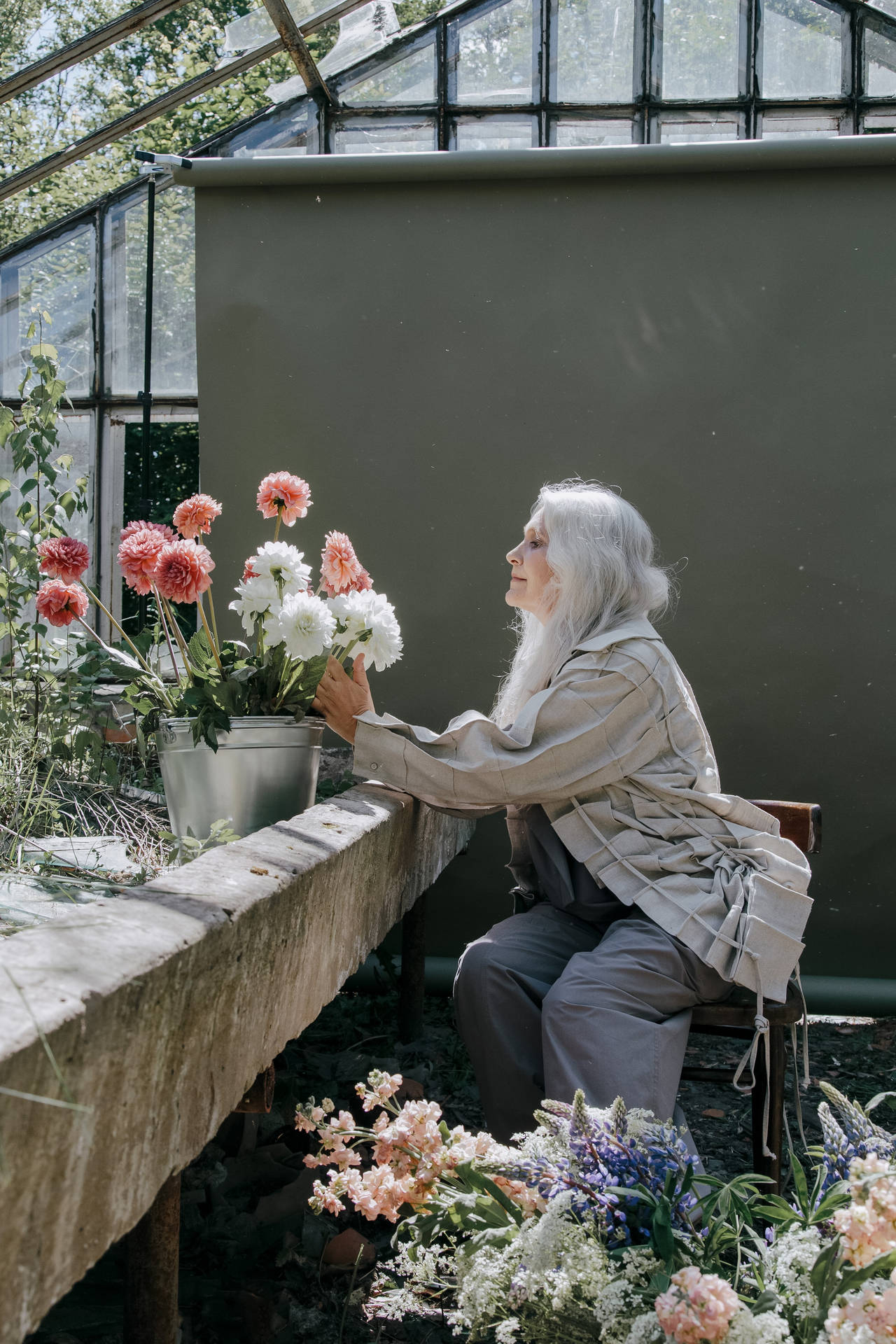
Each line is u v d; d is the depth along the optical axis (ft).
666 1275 3.67
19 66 49.11
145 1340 4.29
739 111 15.35
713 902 6.24
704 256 11.30
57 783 8.11
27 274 16.12
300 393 11.58
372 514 11.57
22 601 8.61
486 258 11.46
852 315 11.20
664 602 7.41
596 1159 4.25
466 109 15.47
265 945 4.10
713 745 11.39
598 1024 5.68
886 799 11.26
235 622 11.52
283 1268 6.16
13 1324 2.44
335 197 11.51
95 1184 2.83
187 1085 3.42
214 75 15.19
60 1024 2.58
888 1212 3.41
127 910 3.60
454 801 6.64
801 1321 3.58
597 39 15.40
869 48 15.11
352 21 15.30
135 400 16.05
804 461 11.27
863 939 11.30
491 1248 4.15
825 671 11.28
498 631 11.49
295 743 6.75
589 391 11.41
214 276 11.62
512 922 6.97
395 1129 4.68
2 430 9.09
